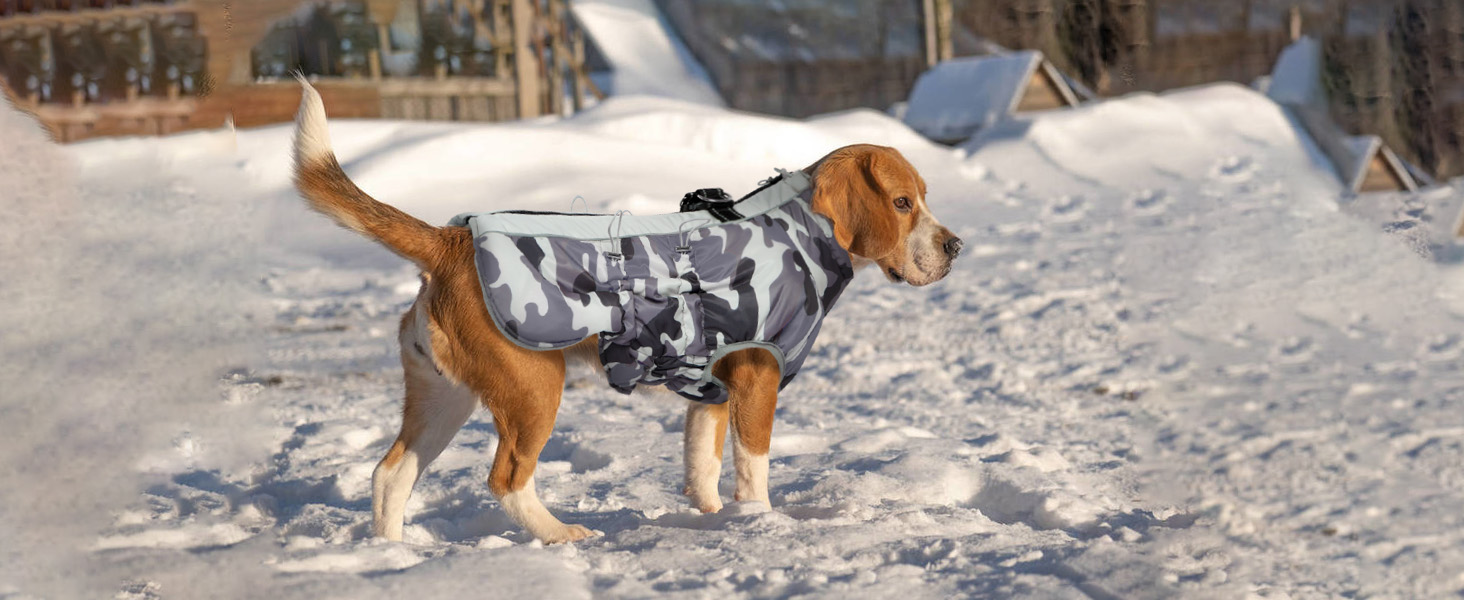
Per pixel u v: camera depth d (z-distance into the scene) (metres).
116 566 2.88
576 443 4.98
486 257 3.28
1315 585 2.36
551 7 23.11
